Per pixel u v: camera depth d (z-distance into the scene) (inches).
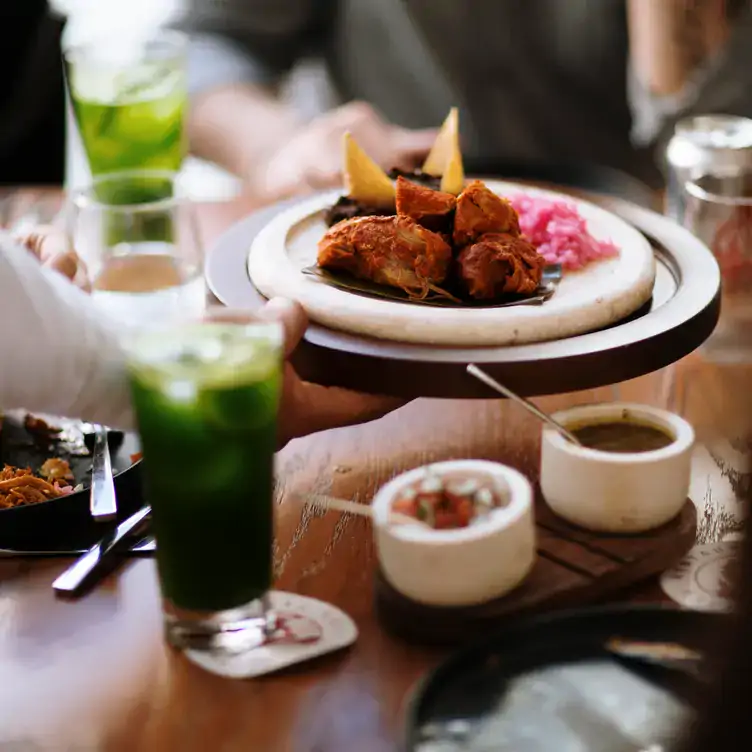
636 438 43.5
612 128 88.1
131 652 40.5
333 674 39.7
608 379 45.0
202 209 63.5
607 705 38.2
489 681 38.8
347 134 51.9
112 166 59.0
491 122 89.3
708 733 37.2
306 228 52.5
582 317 46.3
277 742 38.2
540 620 39.5
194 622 40.2
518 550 40.6
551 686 38.6
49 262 50.6
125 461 46.5
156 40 60.5
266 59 90.6
